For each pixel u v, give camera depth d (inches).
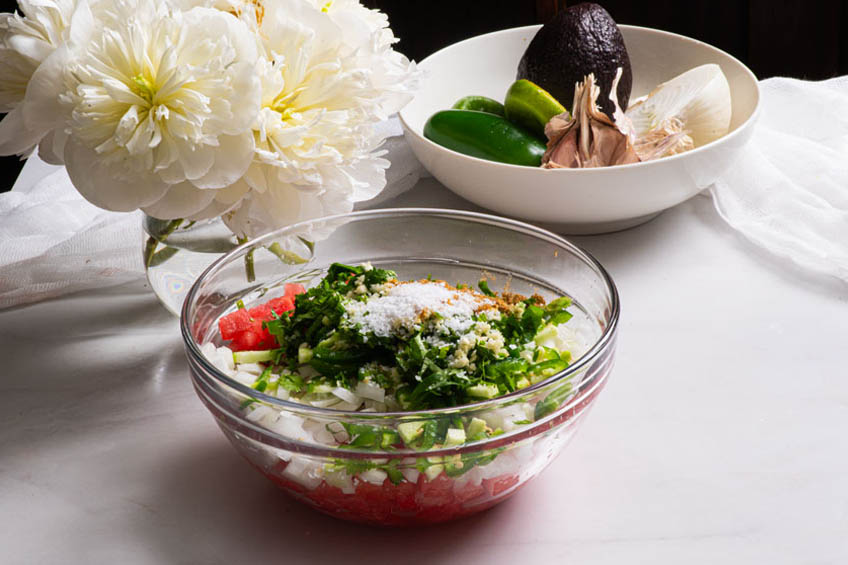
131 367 30.0
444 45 79.7
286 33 24.6
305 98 25.0
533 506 23.8
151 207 24.5
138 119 23.0
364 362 22.9
